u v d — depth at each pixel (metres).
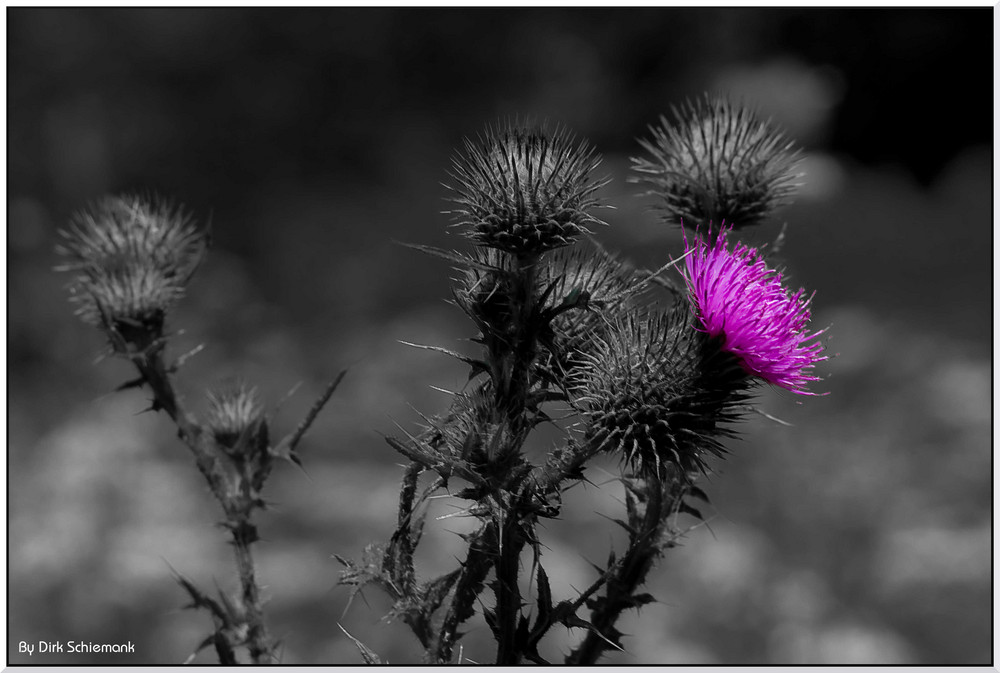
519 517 0.56
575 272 0.59
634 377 0.58
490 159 0.58
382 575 0.57
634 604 0.58
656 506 0.59
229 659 0.62
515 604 0.56
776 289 0.59
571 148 0.58
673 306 0.60
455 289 0.58
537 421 0.57
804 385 0.59
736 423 0.59
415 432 0.59
